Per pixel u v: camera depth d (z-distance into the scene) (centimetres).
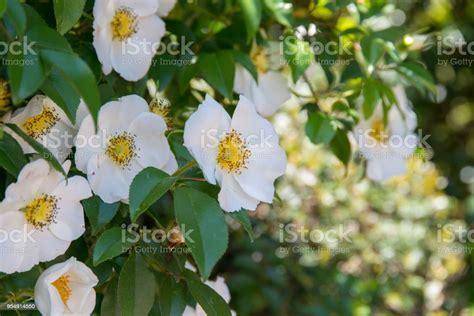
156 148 77
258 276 156
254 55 94
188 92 96
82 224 75
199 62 88
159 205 87
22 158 71
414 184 197
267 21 95
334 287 166
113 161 77
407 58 104
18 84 67
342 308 161
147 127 77
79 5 73
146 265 77
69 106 73
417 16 194
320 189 170
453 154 215
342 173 165
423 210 193
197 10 96
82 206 76
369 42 93
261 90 94
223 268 158
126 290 76
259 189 77
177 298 78
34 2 79
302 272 163
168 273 79
